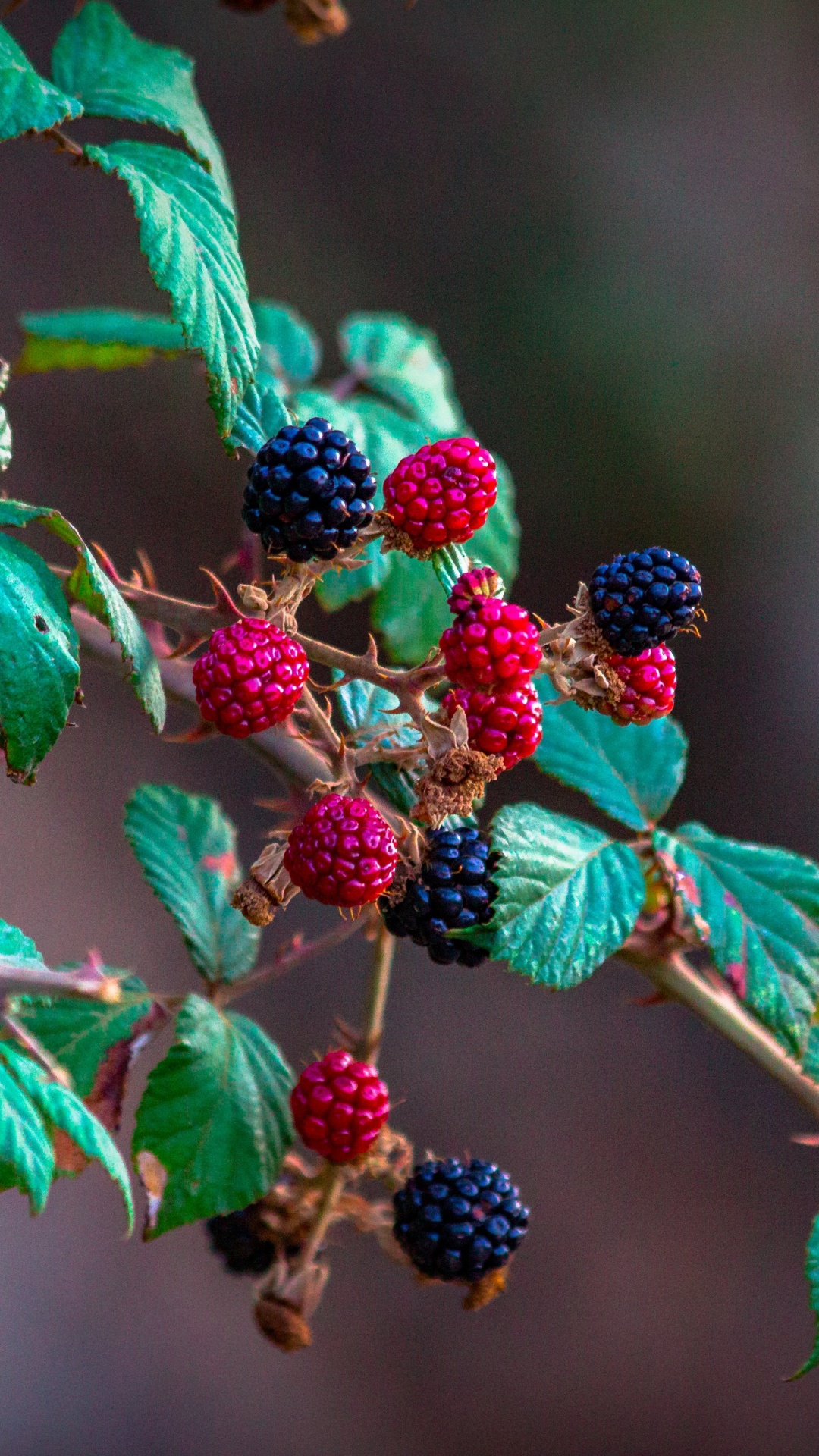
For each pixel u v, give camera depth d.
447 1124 2.33
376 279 3.08
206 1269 2.10
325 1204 0.84
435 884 0.81
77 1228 2.04
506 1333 2.19
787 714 3.05
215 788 2.45
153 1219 0.83
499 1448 2.10
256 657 0.79
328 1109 0.84
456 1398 2.11
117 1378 1.98
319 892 0.79
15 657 0.79
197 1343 2.05
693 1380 2.22
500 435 3.07
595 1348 2.21
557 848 0.82
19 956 0.80
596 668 0.80
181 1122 0.83
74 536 0.79
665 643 0.81
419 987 2.46
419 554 0.80
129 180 0.81
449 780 0.79
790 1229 2.39
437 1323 2.17
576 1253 2.27
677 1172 2.39
